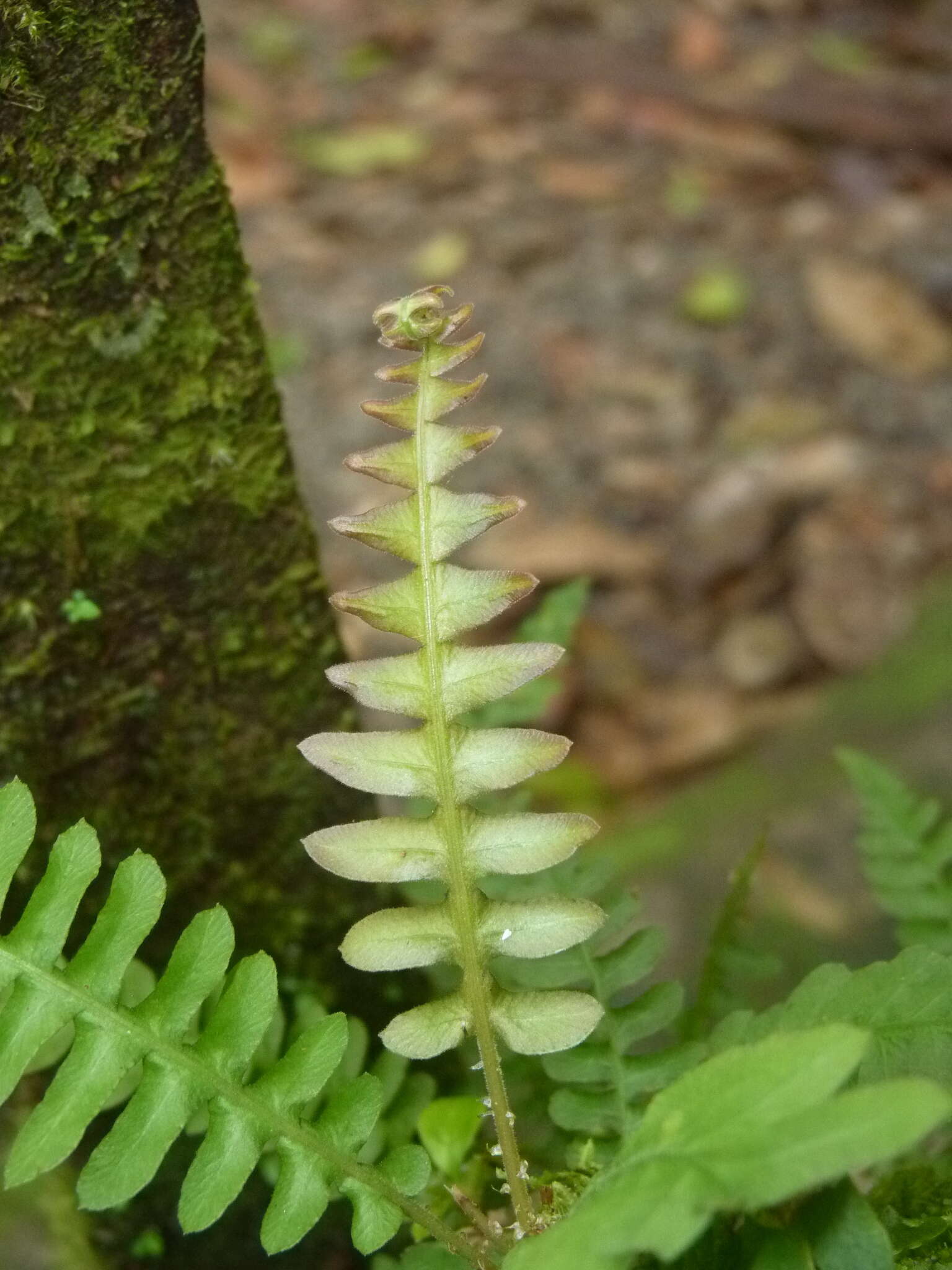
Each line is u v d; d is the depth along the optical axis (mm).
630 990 465
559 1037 225
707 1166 164
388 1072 283
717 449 856
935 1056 223
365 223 1057
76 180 250
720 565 773
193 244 263
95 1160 211
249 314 273
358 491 810
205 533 283
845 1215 187
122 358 267
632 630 746
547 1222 230
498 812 346
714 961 328
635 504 818
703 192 1076
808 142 1125
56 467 270
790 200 1067
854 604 750
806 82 1144
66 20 238
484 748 224
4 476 268
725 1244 196
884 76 1203
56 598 278
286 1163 219
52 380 264
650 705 710
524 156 1124
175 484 278
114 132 250
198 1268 324
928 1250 224
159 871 224
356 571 755
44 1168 206
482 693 224
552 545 765
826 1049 168
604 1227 165
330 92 1218
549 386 903
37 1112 211
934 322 950
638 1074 261
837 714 614
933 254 998
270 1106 220
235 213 268
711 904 506
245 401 278
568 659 716
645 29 1270
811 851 518
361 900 321
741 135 1124
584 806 662
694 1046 262
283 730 304
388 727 618
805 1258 186
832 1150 156
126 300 263
